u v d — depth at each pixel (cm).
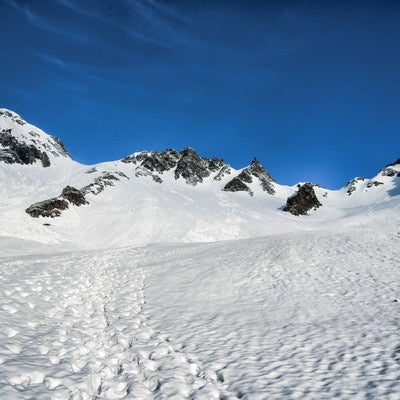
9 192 7800
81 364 716
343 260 1925
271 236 2962
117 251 2883
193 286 1579
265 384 654
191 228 5856
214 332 982
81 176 10412
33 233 4544
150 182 10719
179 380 666
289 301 1304
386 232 2705
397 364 719
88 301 1303
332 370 709
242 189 11419
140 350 827
